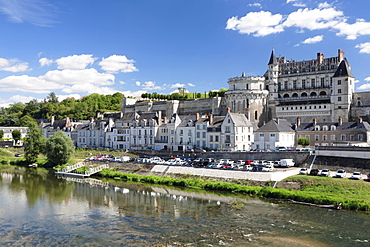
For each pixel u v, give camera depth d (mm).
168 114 155125
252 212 47594
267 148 86562
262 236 38281
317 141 87625
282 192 55344
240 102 127500
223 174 68000
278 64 145375
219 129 91500
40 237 38719
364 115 107812
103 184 70938
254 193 58219
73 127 137250
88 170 82375
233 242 36594
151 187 67188
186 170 74062
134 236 38594
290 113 122125
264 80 131875
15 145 147625
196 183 66500
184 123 101000
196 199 55906
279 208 49594
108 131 122438
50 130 144625
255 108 126625
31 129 106312
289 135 89750
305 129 91375
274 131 85688
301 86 131250
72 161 98000
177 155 90875
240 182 63781
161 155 94688
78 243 36875
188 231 40000
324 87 124812
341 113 110688
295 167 70375
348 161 64312
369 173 59844
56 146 93375
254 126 103312
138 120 114188
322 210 48344
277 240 37125
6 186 68125
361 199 49906
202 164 76875
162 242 36719
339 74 111688
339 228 40719
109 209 50000
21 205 52500
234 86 132625
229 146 88750
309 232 39500
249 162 73688
